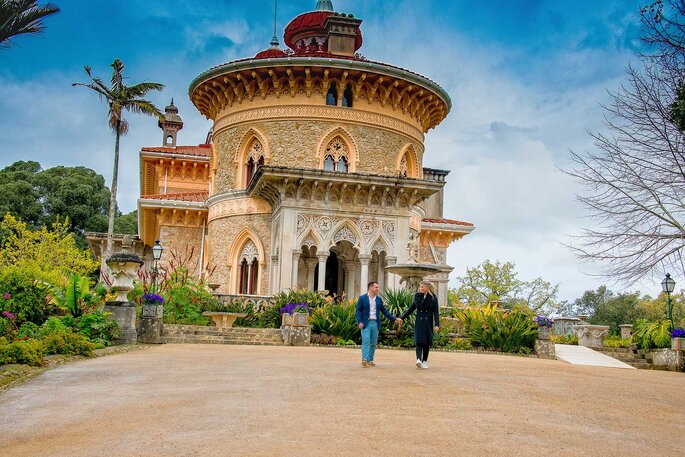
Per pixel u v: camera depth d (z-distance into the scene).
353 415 8.27
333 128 32.00
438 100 34.84
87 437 7.16
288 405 8.96
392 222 29.88
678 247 17.89
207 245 35.91
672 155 17.16
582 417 8.88
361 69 31.36
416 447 6.71
